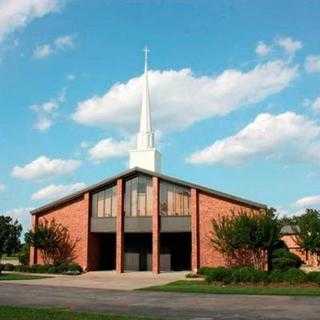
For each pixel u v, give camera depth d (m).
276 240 42.78
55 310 20.98
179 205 47.81
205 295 27.47
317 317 19.30
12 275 43.72
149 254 51.25
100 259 51.69
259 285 32.84
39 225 51.09
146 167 61.78
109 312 20.94
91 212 50.12
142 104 65.25
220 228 43.75
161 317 19.38
